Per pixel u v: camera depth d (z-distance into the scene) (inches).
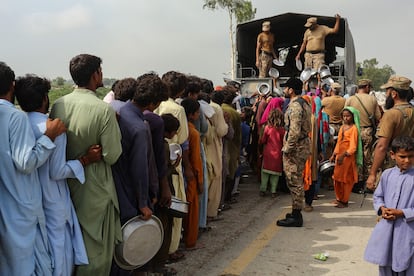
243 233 208.8
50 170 107.4
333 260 173.2
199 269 165.2
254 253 181.5
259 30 505.0
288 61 543.8
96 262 114.4
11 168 99.6
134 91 134.5
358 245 189.9
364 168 289.1
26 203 100.4
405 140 121.1
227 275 159.6
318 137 250.5
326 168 260.1
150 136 131.7
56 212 108.3
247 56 514.6
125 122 126.4
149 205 130.8
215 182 209.2
